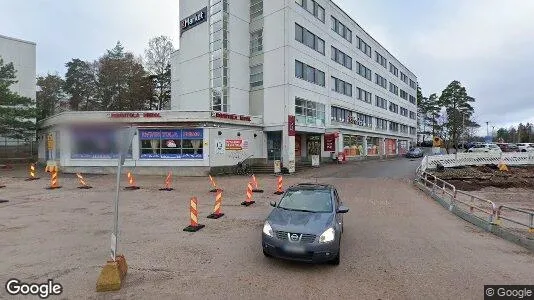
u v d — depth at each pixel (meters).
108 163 26.59
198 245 8.76
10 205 14.34
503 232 10.22
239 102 32.00
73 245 8.69
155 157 26.45
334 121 39.19
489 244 9.39
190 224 10.91
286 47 30.09
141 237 9.52
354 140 44.53
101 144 26.59
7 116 30.17
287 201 8.70
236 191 18.92
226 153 27.48
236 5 32.16
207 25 32.66
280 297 5.81
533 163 34.94
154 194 17.62
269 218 7.83
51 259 7.62
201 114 26.12
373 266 7.38
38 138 34.28
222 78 30.91
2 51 38.97
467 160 34.06
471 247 9.02
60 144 27.47
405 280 6.61
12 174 26.11
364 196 17.69
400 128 65.00
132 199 16.08
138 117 26.25
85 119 26.52
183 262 7.48
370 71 50.50
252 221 11.63
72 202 15.12
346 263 7.55
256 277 6.67
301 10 32.44
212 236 9.66
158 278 6.58
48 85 59.16
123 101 50.91
